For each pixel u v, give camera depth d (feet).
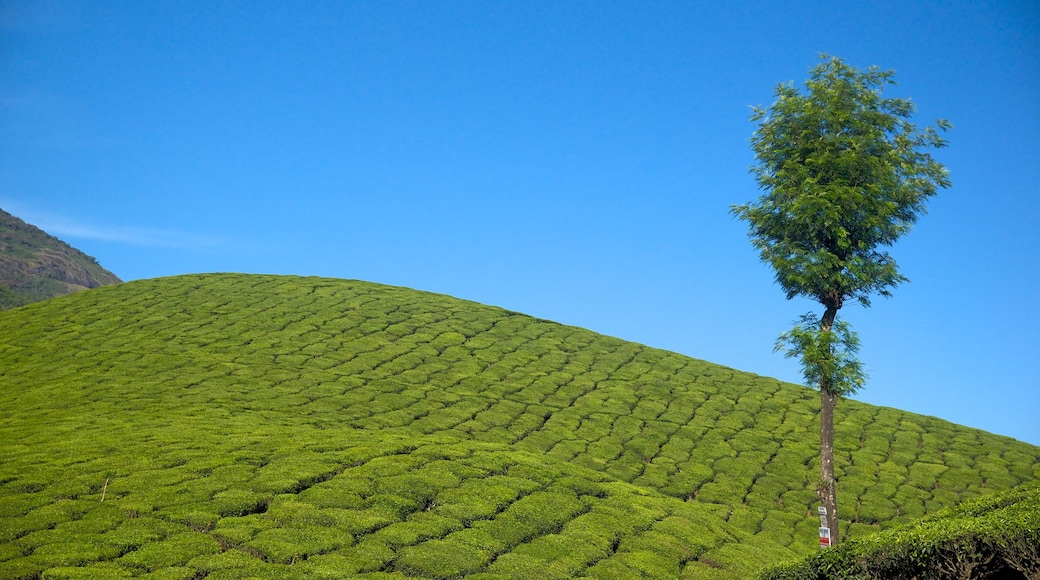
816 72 130.11
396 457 150.51
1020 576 71.46
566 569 112.78
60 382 215.51
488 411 217.77
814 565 82.94
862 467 206.18
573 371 265.75
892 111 128.36
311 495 126.31
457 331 294.25
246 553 103.86
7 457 137.80
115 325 275.39
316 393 216.13
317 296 321.52
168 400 199.31
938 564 71.41
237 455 143.23
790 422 237.04
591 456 195.00
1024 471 207.62
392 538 113.70
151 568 95.96
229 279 342.44
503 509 133.18
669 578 117.39
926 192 125.80
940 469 206.39
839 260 123.95
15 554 96.22
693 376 274.36
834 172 125.08
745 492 185.98
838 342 124.47
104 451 143.23
